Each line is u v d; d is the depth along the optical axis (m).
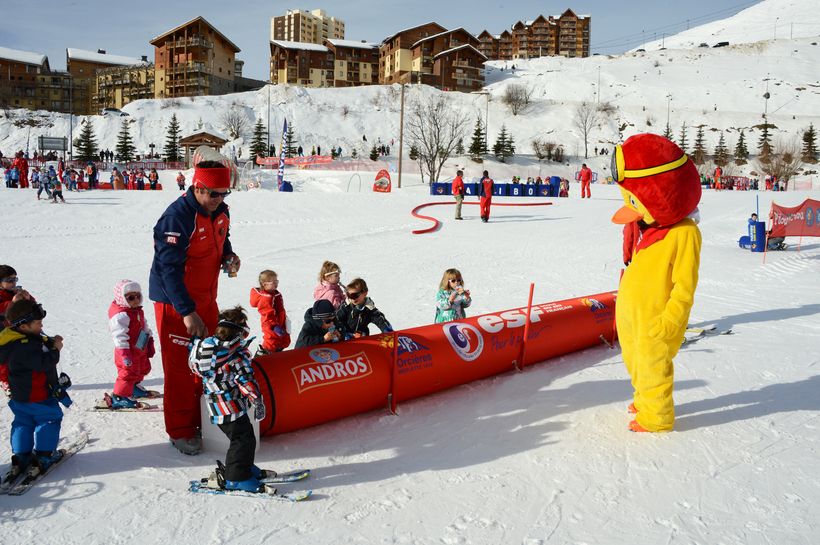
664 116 100.56
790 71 122.88
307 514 3.94
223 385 4.16
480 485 4.33
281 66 117.62
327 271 6.36
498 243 18.47
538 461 4.71
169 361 4.77
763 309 9.92
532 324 7.01
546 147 82.31
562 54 177.25
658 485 4.34
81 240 18.75
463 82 113.31
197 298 4.96
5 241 18.28
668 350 5.12
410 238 19.44
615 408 5.80
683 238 5.05
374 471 4.55
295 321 9.41
